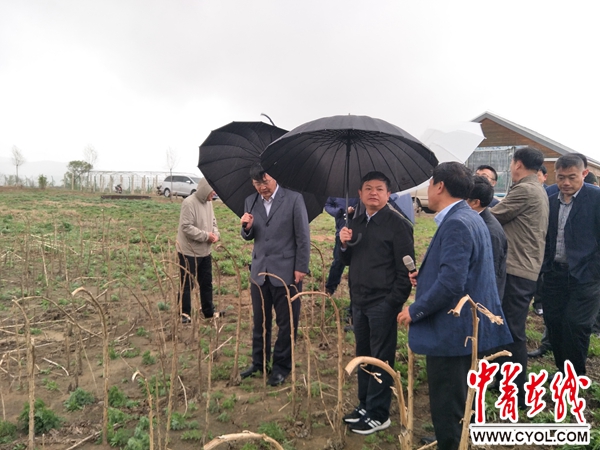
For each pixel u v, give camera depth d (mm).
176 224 15906
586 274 3801
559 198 4070
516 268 3664
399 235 3043
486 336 2572
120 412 3385
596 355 4883
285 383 4051
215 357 4523
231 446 3092
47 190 37562
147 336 5070
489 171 4684
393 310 3098
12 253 8312
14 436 3146
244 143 4254
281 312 4016
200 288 5508
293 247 4051
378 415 3258
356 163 3600
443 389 2582
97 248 9656
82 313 5723
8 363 4074
